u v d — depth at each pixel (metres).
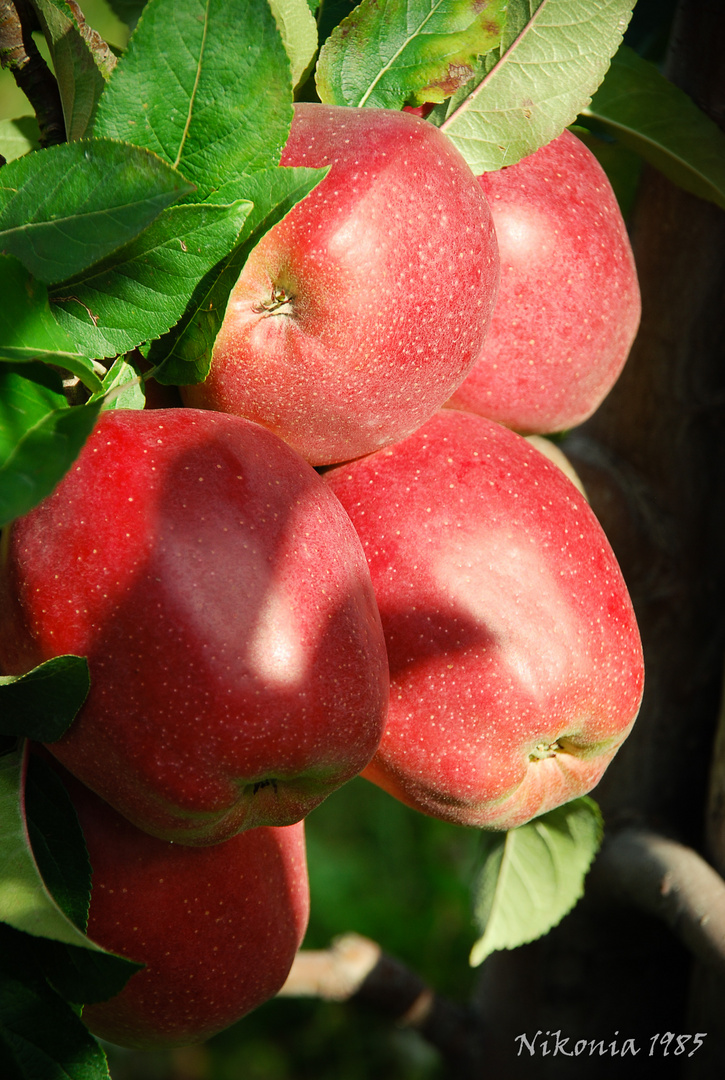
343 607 0.55
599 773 0.60
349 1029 1.18
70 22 0.55
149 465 0.54
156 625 0.53
